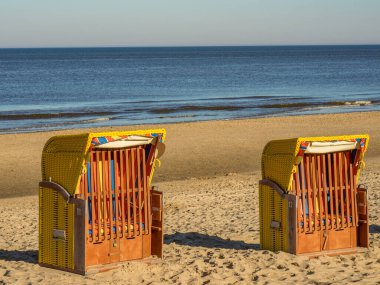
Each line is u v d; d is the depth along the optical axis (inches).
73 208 322.3
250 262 346.9
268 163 367.2
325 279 317.1
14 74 4121.6
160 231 348.5
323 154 358.6
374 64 5570.9
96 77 3757.4
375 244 392.8
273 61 6614.2
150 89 2770.7
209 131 1253.7
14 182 824.9
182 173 864.3
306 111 1776.6
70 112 1764.3
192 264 346.9
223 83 3147.1
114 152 331.3
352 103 1998.0
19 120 1577.3
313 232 359.3
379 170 806.5
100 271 325.4
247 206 570.9
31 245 434.3
